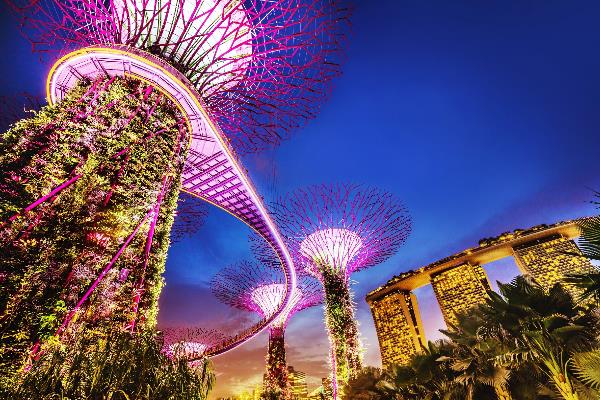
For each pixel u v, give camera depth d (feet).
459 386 42.60
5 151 22.85
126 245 24.91
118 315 22.68
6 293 18.70
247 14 33.45
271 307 111.04
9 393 11.34
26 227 20.92
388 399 56.18
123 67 31.37
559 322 33.65
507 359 35.81
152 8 36.70
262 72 36.99
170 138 32.27
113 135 27.68
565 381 31.50
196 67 36.96
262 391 103.86
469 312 45.52
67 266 21.27
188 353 14.60
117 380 11.90
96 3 32.91
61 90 33.12
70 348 12.87
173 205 30.89
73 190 23.67
